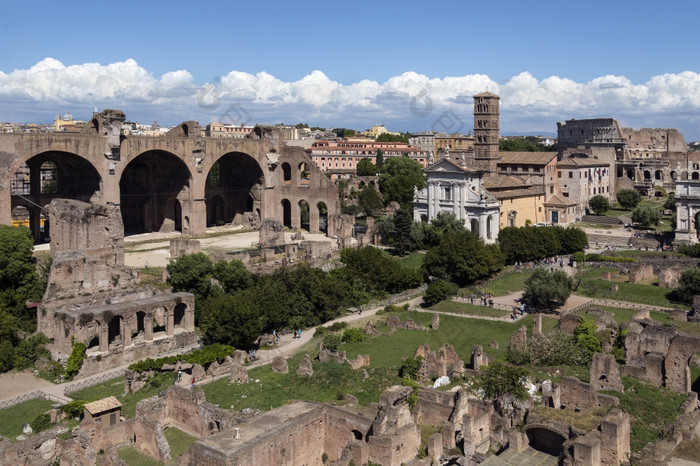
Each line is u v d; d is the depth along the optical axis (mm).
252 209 197500
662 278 115938
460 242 125875
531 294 107500
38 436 66250
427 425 66188
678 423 63531
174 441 68250
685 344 71312
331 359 87938
